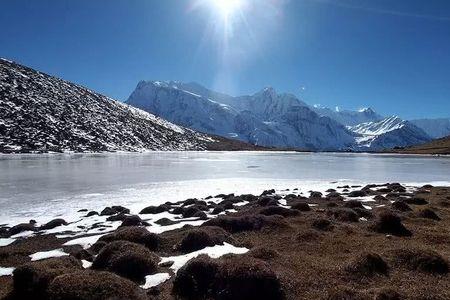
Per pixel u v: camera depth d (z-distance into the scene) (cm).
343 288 1507
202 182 6053
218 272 1548
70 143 16375
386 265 1733
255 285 1478
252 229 2492
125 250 1827
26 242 2498
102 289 1405
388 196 4400
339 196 4266
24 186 5350
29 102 18775
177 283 1534
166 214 3341
